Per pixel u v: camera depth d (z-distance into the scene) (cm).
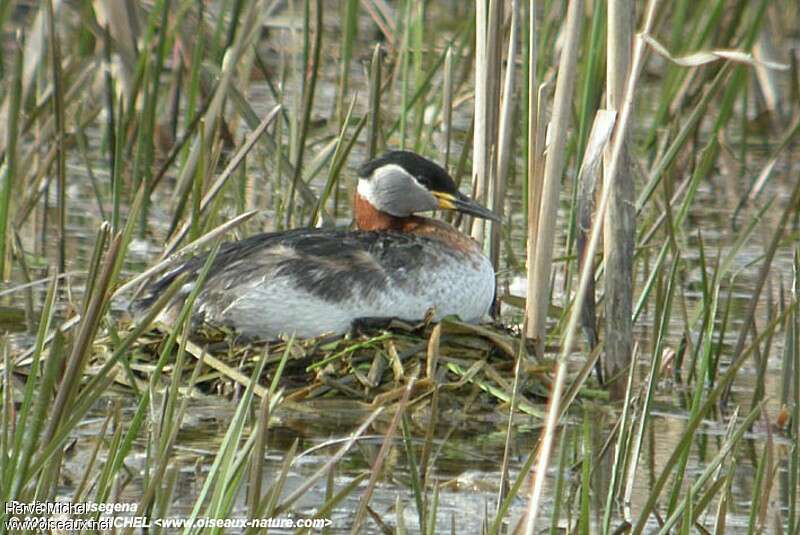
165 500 803
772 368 1252
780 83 2303
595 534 874
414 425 1074
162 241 1559
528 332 1184
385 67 1927
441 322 1161
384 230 1262
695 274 1523
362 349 1144
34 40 1767
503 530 880
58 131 1456
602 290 1425
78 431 1028
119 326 1195
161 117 1933
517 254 1551
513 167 1784
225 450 779
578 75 1850
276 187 1480
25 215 1526
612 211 1159
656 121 1850
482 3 1251
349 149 1397
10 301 1353
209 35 1919
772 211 1775
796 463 863
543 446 743
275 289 1149
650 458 1027
